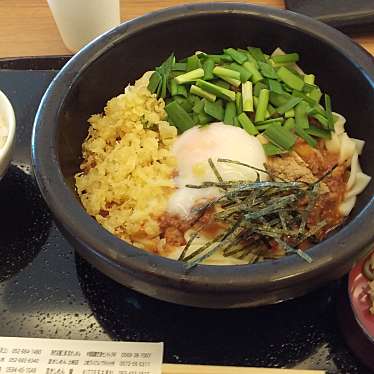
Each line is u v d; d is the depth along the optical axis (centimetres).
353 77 30
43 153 26
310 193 27
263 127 30
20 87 36
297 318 28
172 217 28
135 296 29
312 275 22
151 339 27
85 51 30
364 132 30
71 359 27
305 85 32
